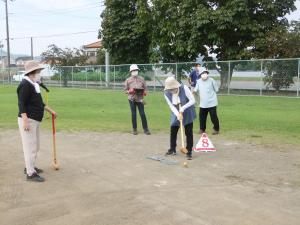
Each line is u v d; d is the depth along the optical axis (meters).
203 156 6.10
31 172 4.92
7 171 5.37
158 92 20.58
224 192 4.40
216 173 5.15
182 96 5.91
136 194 4.36
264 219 3.67
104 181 4.85
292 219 3.68
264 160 5.82
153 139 7.51
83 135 7.96
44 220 3.70
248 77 17.88
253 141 7.16
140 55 25.06
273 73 17.11
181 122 5.79
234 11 18.19
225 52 19.81
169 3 20.28
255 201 4.12
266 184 4.69
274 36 18.11
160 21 21.28
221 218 3.69
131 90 7.96
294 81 16.61
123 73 23.95
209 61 20.34
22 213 3.87
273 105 13.41
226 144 6.95
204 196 4.27
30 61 4.80
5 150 6.70
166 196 4.28
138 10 22.66
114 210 3.90
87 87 26.47
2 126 9.23
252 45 18.77
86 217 3.75
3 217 3.78
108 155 6.23
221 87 18.73
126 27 24.25
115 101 15.57
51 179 4.97
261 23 19.12
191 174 5.11
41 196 4.35
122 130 8.52
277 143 6.97
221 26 18.34
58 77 28.66
